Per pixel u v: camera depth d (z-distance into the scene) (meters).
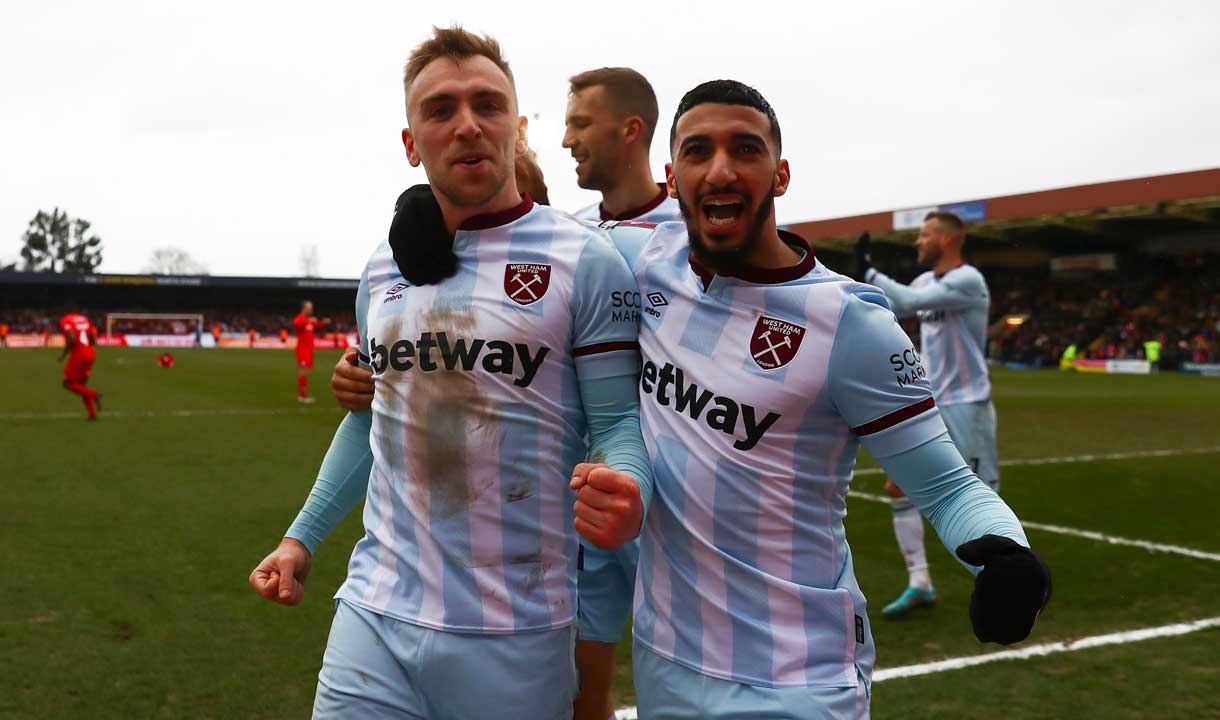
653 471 1.79
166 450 9.60
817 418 1.68
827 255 39.69
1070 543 5.82
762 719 1.64
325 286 56.56
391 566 1.87
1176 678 3.58
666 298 1.84
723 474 1.70
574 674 1.93
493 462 1.80
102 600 4.50
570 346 1.86
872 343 1.63
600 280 1.84
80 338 12.26
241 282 55.00
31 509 6.55
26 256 94.12
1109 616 4.36
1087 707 3.31
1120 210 32.16
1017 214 31.44
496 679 1.79
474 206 1.84
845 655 1.70
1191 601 4.59
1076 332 37.44
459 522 1.81
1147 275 38.84
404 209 1.88
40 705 3.29
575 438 1.91
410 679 1.83
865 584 4.99
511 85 1.88
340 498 2.14
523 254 1.85
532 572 1.83
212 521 6.27
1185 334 34.00
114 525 6.10
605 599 2.70
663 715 1.78
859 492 7.73
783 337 1.67
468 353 1.81
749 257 1.71
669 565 1.77
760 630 1.67
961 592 4.84
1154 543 5.82
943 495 1.63
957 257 4.91
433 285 1.88
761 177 1.63
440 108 1.80
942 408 4.90
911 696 3.43
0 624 4.13
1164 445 11.05
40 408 13.84
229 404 14.83
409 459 1.85
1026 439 11.70
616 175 3.04
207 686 3.49
